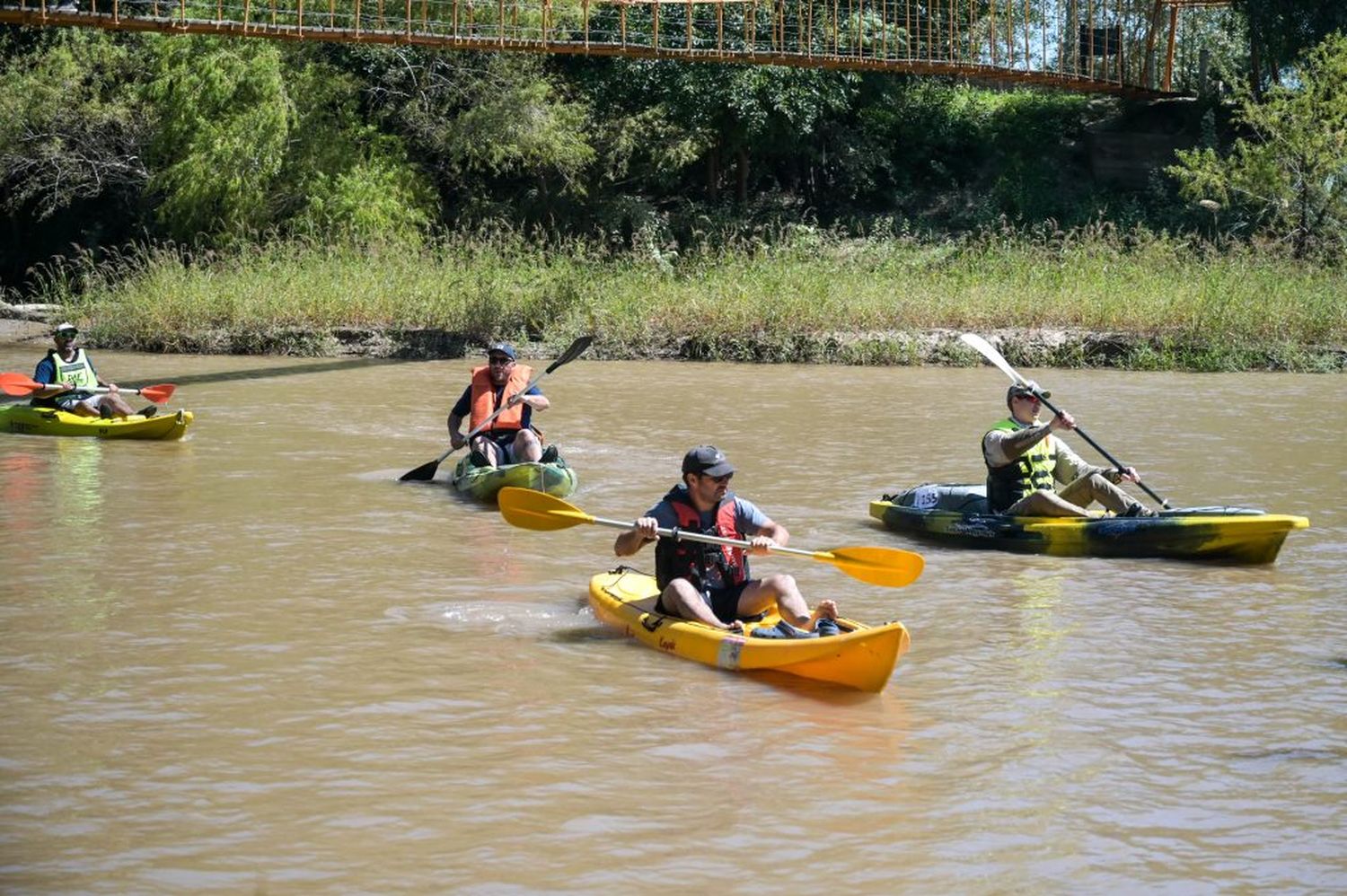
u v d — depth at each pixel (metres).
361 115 32.84
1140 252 25.67
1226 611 8.00
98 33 31.88
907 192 34.06
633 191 34.78
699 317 23.50
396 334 23.86
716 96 31.23
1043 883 4.59
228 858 4.72
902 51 33.75
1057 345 22.31
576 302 24.28
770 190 34.91
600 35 31.84
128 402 17.20
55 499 11.01
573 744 5.80
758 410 16.66
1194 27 36.72
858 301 23.52
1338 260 25.53
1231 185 27.61
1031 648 7.24
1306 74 27.55
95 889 4.48
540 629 7.51
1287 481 12.01
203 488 11.57
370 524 10.19
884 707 6.29
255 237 29.56
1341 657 7.10
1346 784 5.43
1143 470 12.59
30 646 7.09
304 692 6.43
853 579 8.79
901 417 16.00
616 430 14.98
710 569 7.34
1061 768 5.59
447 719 6.09
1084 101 34.72
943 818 5.09
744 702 6.35
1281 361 21.77
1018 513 9.74
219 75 29.41
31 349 24.38
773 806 5.19
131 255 33.88
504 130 30.59
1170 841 4.91
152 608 7.84
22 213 35.06
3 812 5.08
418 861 4.71
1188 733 5.99
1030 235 30.91
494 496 11.06
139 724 6.00
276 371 21.28
